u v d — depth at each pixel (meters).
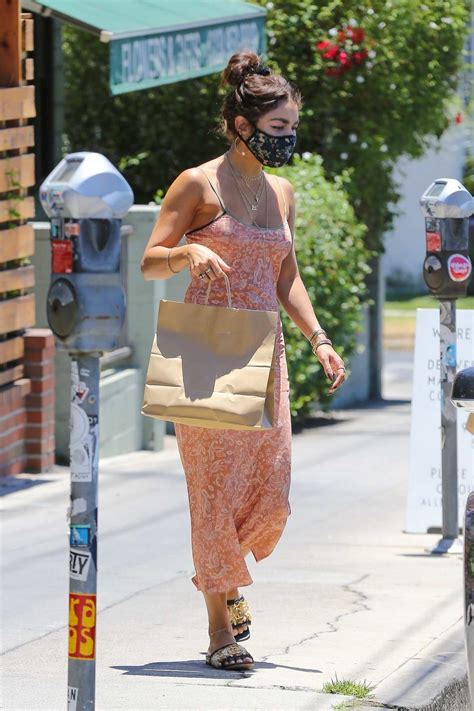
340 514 22.72
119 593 16.98
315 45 36.88
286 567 18.53
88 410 9.69
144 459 27.77
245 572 13.05
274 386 12.66
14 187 23.81
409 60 37.78
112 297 9.66
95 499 9.70
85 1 27.91
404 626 15.22
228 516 12.92
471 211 18.89
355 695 12.45
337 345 34.41
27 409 25.00
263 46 31.25
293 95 12.89
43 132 34.88
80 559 9.67
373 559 19.12
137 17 27.30
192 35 27.89
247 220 12.99
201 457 12.91
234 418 12.23
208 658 13.47
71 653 9.69
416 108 38.41
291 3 36.72
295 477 26.38
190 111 38.59
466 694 13.66
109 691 12.57
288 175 32.94
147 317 28.42
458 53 39.12
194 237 13.02
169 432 31.16
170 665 13.56
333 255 33.16
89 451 9.69
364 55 36.78
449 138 51.84
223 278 12.92
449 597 16.72
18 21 24.02
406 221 72.94
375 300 40.34
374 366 40.69
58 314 9.62
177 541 20.31
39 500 22.92
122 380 27.75
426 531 21.12
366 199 38.59
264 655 13.92
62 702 12.38
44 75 34.78
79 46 39.31
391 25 37.12
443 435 19.88
